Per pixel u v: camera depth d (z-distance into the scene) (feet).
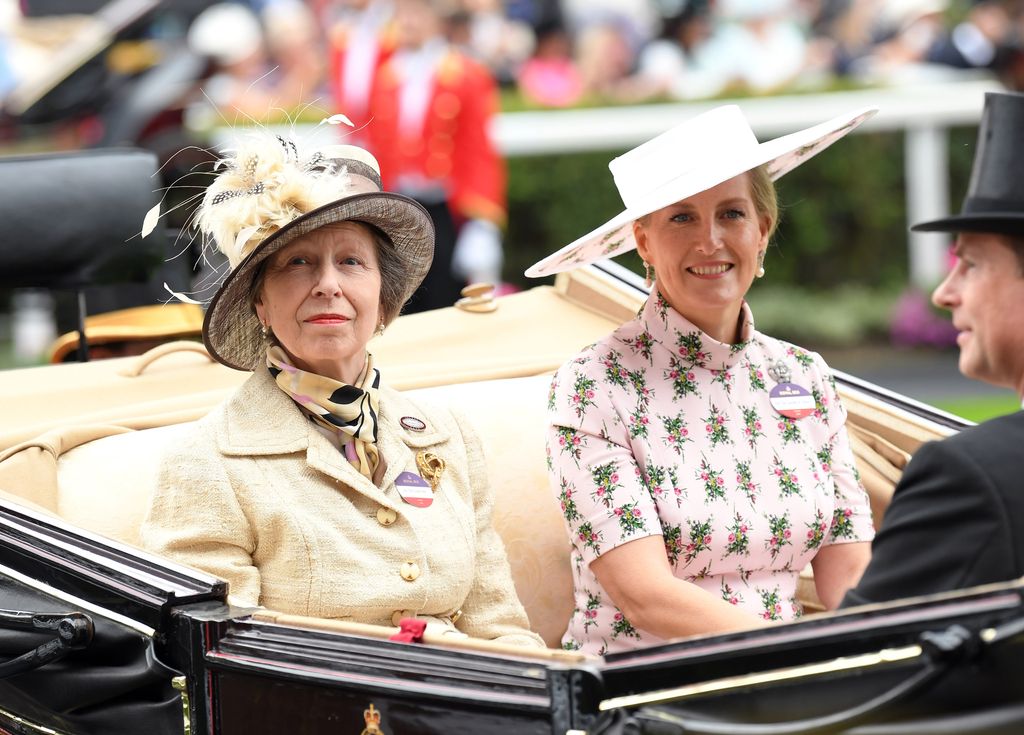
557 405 33.88
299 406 31.94
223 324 31.96
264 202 30.89
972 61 130.52
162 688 26.71
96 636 27.53
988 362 23.47
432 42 88.07
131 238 46.70
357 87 88.58
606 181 118.32
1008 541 21.57
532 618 36.68
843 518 35.37
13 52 99.35
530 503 37.52
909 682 19.99
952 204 123.95
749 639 21.26
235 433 31.27
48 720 28.84
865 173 122.21
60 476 34.30
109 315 51.01
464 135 88.12
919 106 122.42
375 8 89.15
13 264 45.16
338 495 31.27
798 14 130.52
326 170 32.19
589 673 22.08
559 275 46.85
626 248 37.29
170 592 26.43
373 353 42.42
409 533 31.48
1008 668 19.71
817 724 20.68
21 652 28.53
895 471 39.96
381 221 31.71
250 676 25.44
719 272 33.40
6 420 37.70
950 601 20.13
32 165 45.88
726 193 33.17
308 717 24.85
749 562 33.63
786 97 124.57
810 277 123.13
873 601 22.79
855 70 130.62
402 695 23.72
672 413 33.81
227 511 30.35
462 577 32.07
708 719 21.44
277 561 30.53
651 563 32.19
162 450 31.76
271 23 98.58
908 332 119.75
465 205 88.12
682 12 128.47
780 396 34.94
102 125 88.99
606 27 126.41
